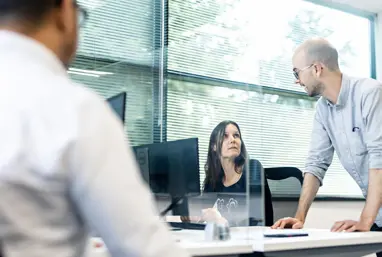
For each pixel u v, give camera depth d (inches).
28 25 22.5
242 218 67.1
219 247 53.7
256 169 67.8
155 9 144.9
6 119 20.1
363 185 92.4
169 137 113.8
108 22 135.6
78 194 20.1
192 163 76.7
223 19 126.1
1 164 19.3
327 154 97.3
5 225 19.0
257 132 114.2
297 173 129.8
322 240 63.0
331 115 94.3
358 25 192.2
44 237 19.6
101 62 125.3
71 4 24.3
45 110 20.4
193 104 113.7
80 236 21.2
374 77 193.0
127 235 20.3
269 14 164.4
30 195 19.5
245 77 110.8
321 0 181.2
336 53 91.7
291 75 170.1
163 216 76.3
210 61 119.2
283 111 166.6
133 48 137.3
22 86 20.9
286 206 126.3
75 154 19.8
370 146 85.0
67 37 24.1
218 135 84.8
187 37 133.0
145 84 124.6
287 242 59.4
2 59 21.7
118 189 20.3
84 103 21.1
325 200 167.8
